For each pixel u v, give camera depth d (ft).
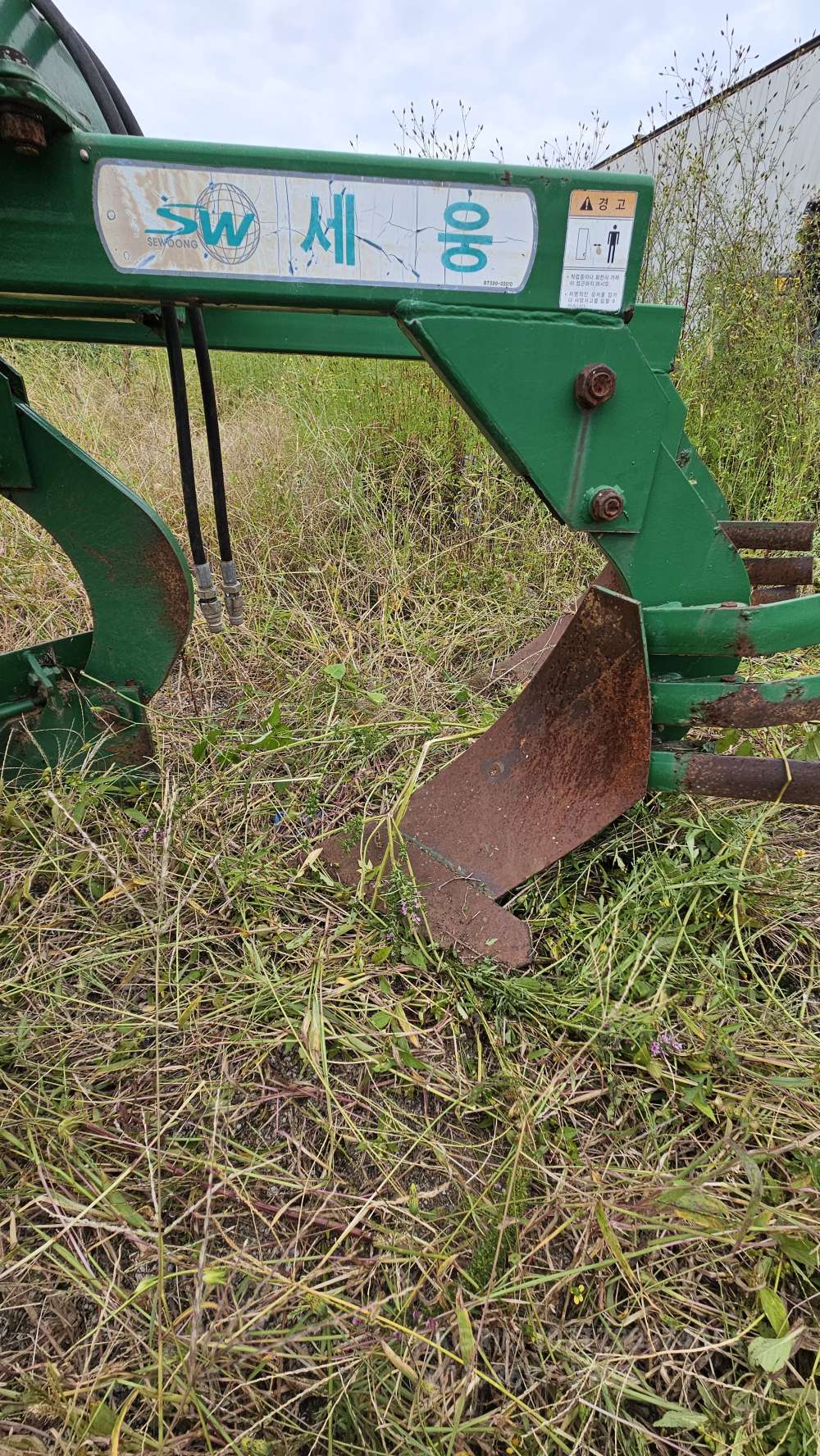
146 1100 4.02
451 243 3.82
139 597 5.65
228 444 12.10
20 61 3.14
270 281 3.82
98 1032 4.31
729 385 11.40
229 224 3.67
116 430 12.23
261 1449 2.81
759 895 5.26
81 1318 3.27
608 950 4.81
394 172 3.66
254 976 4.59
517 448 4.23
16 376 5.23
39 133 3.28
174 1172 3.73
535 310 4.01
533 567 9.87
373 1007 4.52
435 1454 2.84
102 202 3.57
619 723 4.75
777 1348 3.02
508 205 3.77
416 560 9.77
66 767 6.02
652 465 4.37
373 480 10.59
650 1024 4.38
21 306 5.23
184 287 3.78
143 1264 3.42
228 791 6.10
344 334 6.06
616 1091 4.16
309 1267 3.47
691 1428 3.08
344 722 6.95
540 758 5.29
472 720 7.34
